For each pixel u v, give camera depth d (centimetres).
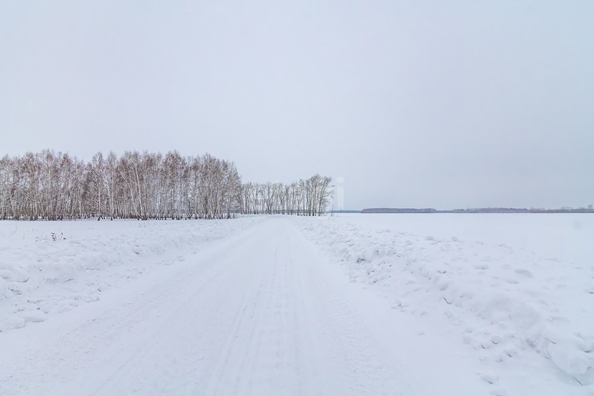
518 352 324
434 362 335
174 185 4431
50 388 283
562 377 283
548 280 459
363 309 500
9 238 1354
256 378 303
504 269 516
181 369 318
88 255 700
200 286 634
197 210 4788
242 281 677
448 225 2647
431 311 459
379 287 609
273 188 9956
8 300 482
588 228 2227
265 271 778
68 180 4316
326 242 1245
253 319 457
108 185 4169
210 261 912
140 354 348
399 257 685
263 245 1304
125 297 555
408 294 535
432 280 524
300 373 313
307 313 482
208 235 1470
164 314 473
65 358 337
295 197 9150
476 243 782
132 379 299
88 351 353
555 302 376
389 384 296
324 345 375
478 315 406
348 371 318
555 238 1420
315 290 607
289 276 724
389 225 2508
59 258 651
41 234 1578
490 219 4200
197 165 4797
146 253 905
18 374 305
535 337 326
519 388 281
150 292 588
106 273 692
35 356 340
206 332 409
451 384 295
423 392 283
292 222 3688
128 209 4306
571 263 557
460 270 525
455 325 407
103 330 411
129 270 748
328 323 443
